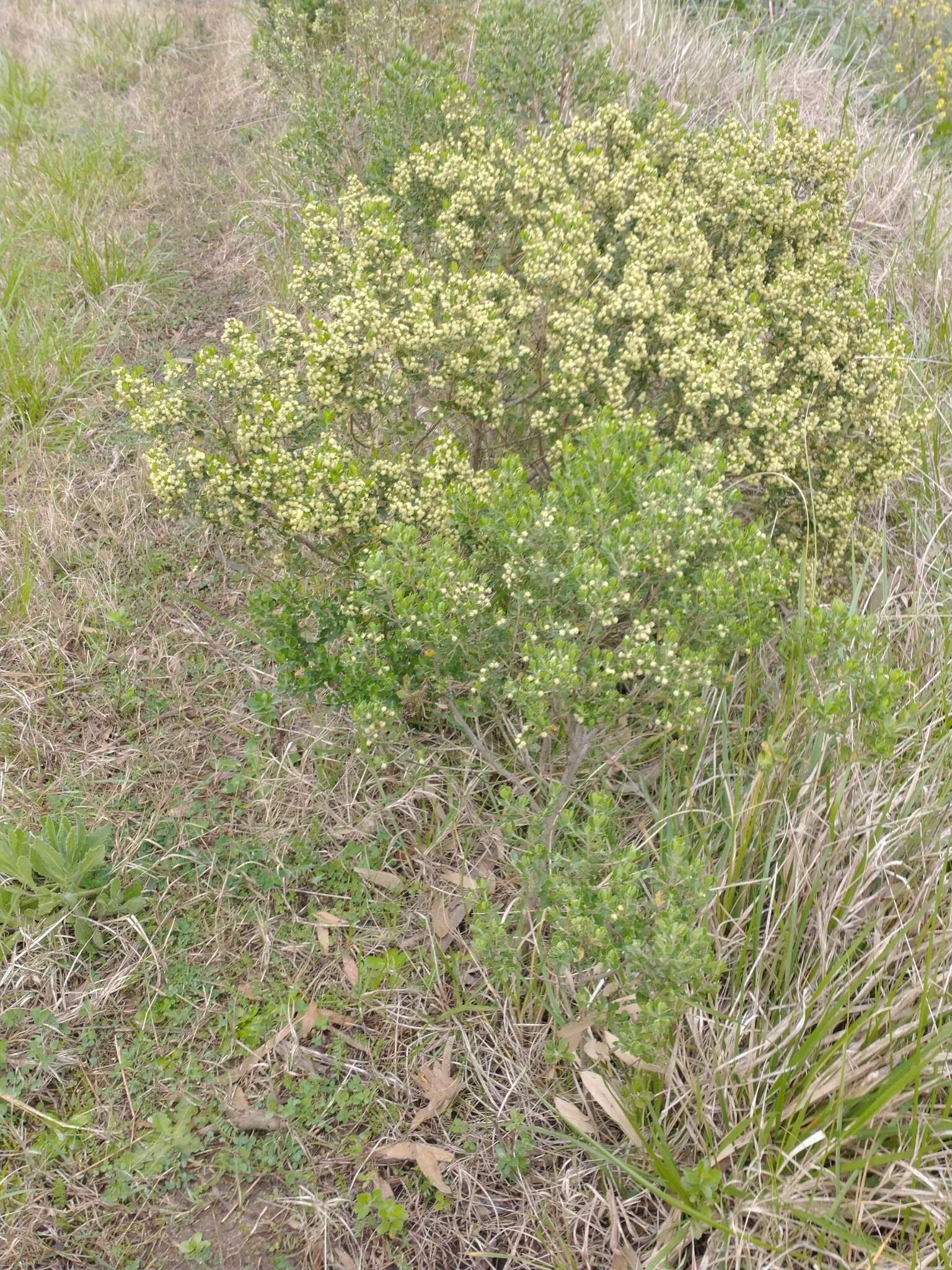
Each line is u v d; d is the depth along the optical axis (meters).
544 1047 2.72
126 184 6.72
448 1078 2.71
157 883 3.11
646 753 3.33
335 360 3.11
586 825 2.50
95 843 3.03
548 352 3.49
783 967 2.65
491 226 3.92
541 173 3.78
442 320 3.40
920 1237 2.22
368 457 3.42
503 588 2.99
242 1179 2.53
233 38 8.76
